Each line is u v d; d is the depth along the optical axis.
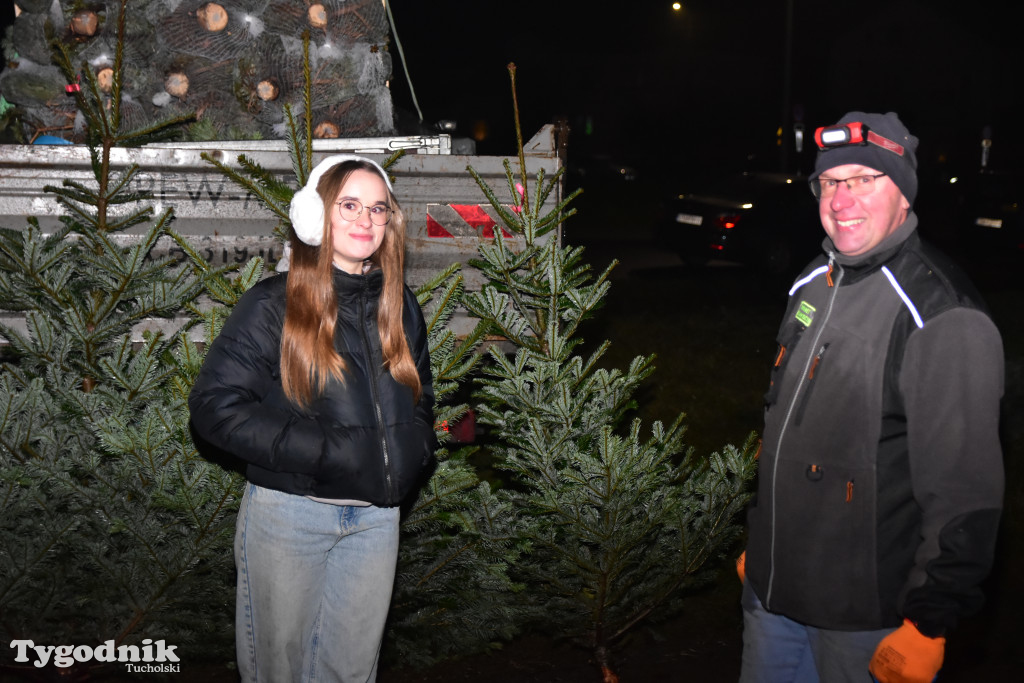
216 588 3.33
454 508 3.39
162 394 3.13
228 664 3.62
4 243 3.10
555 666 3.88
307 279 2.47
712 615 4.38
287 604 2.58
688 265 14.66
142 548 3.14
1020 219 14.61
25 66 4.85
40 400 3.10
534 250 3.49
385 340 2.56
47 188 3.23
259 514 2.55
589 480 3.22
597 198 29.42
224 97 4.95
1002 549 5.08
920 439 2.13
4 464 3.12
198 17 4.84
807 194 12.84
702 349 9.50
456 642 3.75
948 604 2.09
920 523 2.23
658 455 3.37
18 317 3.92
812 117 43.81
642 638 4.15
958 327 2.11
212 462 3.04
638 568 3.52
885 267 2.25
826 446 2.29
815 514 2.31
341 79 5.04
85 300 3.24
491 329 3.49
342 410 2.48
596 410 3.40
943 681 3.88
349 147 4.62
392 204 2.59
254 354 2.47
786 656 2.60
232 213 3.95
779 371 2.46
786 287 12.48
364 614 2.69
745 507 3.65
